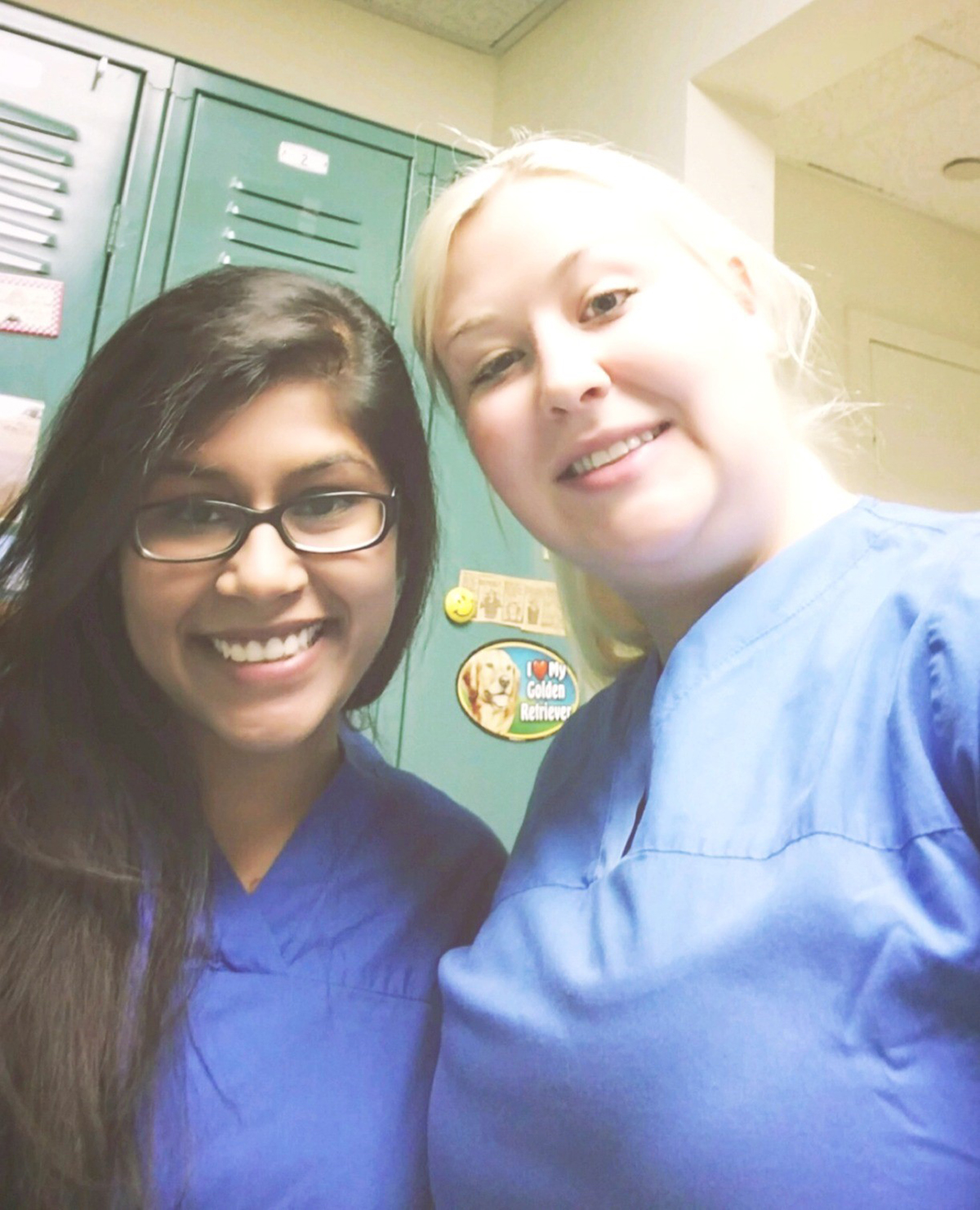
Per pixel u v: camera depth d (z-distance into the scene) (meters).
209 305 0.53
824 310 1.97
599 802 0.57
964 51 1.57
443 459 1.26
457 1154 0.47
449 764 1.22
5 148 1.13
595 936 0.45
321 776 0.65
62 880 0.53
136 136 1.21
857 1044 0.35
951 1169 0.34
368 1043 0.55
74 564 0.54
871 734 0.41
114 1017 0.50
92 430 0.55
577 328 0.50
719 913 0.40
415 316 0.61
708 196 1.29
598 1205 0.40
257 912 0.58
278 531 0.51
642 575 0.53
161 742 0.59
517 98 1.68
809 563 0.51
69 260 1.14
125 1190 0.47
